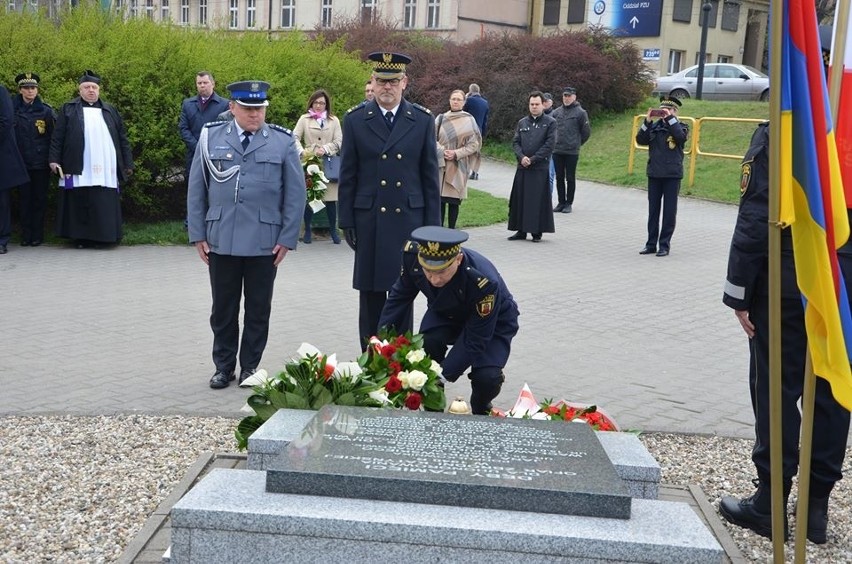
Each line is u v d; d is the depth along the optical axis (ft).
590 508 10.45
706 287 32.73
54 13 45.62
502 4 142.10
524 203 41.06
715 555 9.81
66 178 36.19
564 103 50.31
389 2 138.92
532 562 9.98
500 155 79.66
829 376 11.27
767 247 13.17
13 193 39.68
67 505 14.46
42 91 38.27
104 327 25.53
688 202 55.42
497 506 10.55
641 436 18.15
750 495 15.47
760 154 13.21
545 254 38.47
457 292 15.53
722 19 143.74
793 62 10.88
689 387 21.38
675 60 139.44
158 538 12.72
